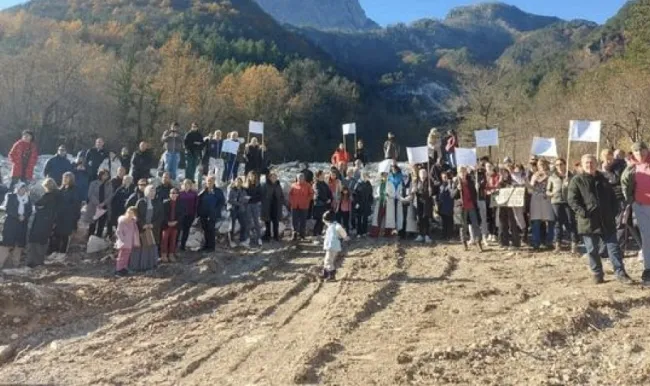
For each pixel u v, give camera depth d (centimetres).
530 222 1501
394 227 1673
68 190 1340
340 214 1714
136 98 5381
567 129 4125
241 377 649
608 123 3650
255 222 1553
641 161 980
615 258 986
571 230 1335
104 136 5041
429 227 1644
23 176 1440
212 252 1448
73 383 640
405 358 673
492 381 600
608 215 981
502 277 1118
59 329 858
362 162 2192
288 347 748
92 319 908
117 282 1128
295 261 1368
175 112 5691
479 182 1562
